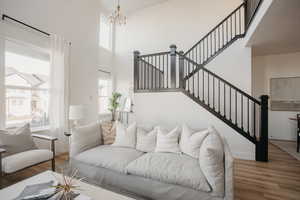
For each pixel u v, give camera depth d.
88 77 4.57
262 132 3.12
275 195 1.98
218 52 3.85
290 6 2.21
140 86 4.66
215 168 1.51
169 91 3.88
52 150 2.51
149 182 1.80
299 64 4.70
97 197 1.31
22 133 2.45
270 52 4.65
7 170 1.93
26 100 3.17
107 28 6.03
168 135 2.36
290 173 2.58
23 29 2.96
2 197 1.25
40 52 3.36
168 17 5.45
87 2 4.55
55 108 3.38
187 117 3.68
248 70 3.63
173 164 1.86
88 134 2.55
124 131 2.64
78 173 2.30
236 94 3.45
